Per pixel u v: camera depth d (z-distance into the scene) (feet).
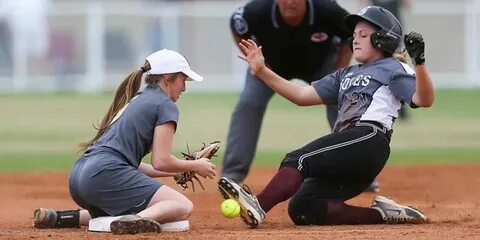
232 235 71.15
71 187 75.31
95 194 73.51
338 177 77.82
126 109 75.05
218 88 291.99
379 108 77.92
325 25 101.55
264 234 71.82
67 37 290.56
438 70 290.97
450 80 290.97
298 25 101.50
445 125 207.51
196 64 290.76
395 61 79.46
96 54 290.56
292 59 105.40
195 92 289.33
